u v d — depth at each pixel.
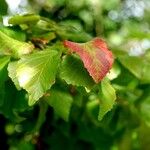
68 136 0.51
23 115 0.39
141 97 0.45
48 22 0.35
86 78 0.28
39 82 0.27
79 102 0.38
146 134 0.48
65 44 0.28
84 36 0.37
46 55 0.28
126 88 0.43
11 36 0.31
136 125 0.47
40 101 0.35
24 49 0.29
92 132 0.51
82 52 0.27
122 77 0.39
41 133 0.50
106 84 0.29
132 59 0.38
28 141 0.51
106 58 0.28
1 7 0.35
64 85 0.33
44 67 0.27
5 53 0.29
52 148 0.51
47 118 0.50
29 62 0.28
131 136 0.51
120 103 0.44
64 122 0.50
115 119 0.46
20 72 0.27
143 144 0.48
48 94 0.33
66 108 0.33
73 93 0.37
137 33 0.48
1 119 0.50
